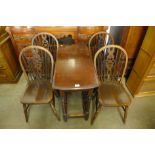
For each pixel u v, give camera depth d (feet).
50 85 5.31
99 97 4.78
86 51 5.66
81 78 4.29
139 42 6.45
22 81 7.74
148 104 6.38
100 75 5.63
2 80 7.39
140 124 5.53
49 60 5.89
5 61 6.68
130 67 7.37
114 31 7.04
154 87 6.49
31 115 5.87
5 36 6.82
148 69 5.52
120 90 5.08
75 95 6.75
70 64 4.88
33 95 4.86
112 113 5.95
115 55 6.03
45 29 6.52
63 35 6.71
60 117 5.76
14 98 6.67
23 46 7.00
